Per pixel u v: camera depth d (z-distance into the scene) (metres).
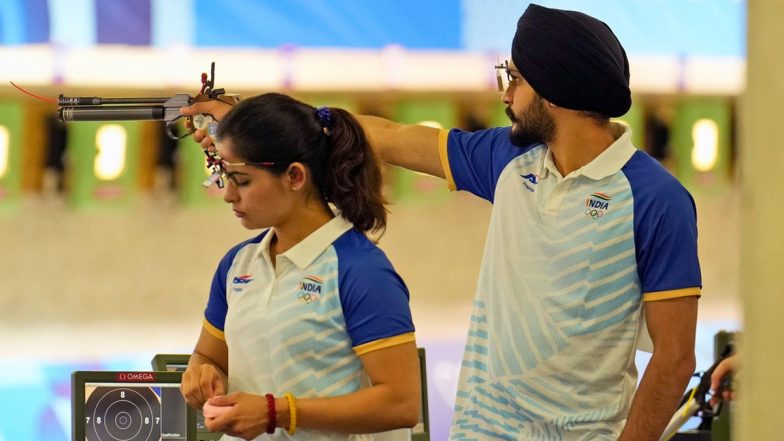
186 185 21.14
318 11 22.02
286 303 6.32
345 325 6.33
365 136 6.58
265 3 21.86
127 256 20.88
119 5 21.53
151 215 21.12
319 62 21.97
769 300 3.87
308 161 6.36
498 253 7.45
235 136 6.23
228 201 6.39
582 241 7.16
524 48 7.29
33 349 19.31
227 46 21.84
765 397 3.89
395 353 6.26
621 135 7.45
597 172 7.22
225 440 6.82
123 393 7.59
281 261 6.45
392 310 6.28
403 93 22.19
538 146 7.55
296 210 6.44
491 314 7.46
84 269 20.73
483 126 22.39
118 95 21.69
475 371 7.52
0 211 20.83
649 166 7.26
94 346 19.48
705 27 22.56
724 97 22.66
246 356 6.41
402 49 22.12
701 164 22.48
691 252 7.11
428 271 21.39
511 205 7.45
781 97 3.83
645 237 7.11
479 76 22.19
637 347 7.50
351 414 6.14
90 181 21.03
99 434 7.54
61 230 20.91
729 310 20.88
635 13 22.41
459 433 7.51
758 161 3.90
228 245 21.20
